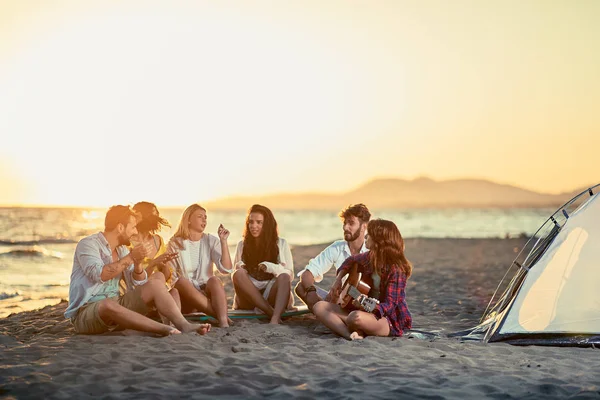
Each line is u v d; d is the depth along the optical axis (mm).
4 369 5191
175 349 5945
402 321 6816
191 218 7832
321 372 5188
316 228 65250
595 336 6301
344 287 6863
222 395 4574
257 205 8023
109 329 6914
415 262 20141
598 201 7090
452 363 5535
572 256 6836
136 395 4535
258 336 6684
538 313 6625
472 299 10836
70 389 4688
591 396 4473
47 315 8969
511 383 4867
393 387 4734
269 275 7969
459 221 84750
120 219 6984
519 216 121062
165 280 7312
